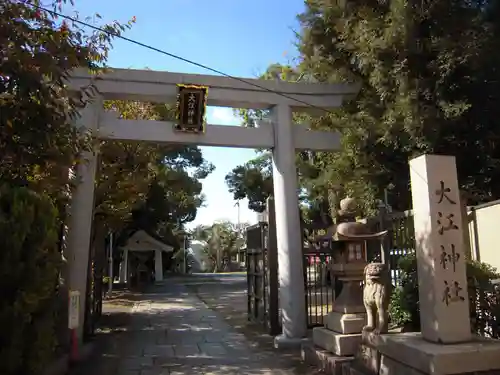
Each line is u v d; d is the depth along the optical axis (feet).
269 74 54.95
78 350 26.96
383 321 19.38
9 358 15.08
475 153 28.09
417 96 25.72
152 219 92.32
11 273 15.19
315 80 39.19
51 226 17.49
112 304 55.57
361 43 28.32
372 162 34.12
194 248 199.93
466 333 16.78
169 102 31.55
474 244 26.94
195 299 62.03
